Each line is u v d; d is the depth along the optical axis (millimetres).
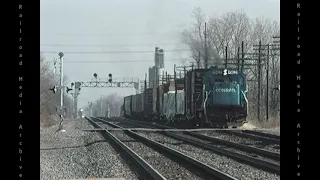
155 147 83625
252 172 49969
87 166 58281
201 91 126500
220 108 120750
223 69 123062
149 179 46719
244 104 122312
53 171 52906
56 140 104438
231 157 66625
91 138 108125
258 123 146750
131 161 62625
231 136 109562
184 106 144250
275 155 63469
